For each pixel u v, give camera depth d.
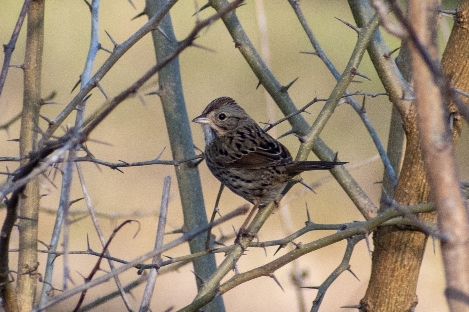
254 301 15.05
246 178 10.36
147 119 18.73
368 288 8.02
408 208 6.91
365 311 7.98
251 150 10.36
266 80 8.68
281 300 15.05
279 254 15.92
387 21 3.50
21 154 7.10
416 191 7.54
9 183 5.57
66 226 4.72
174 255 15.86
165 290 15.48
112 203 16.47
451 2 22.78
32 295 7.05
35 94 7.15
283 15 22.11
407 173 7.59
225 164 10.59
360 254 16.08
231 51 20.97
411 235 7.57
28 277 7.05
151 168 17.66
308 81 19.83
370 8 8.13
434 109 3.45
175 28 21.23
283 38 21.20
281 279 15.19
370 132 8.45
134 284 8.26
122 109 18.80
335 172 8.38
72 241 15.42
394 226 7.61
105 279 5.08
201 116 11.30
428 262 14.45
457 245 3.38
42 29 7.18
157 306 15.00
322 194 17.53
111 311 14.39
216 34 21.33
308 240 16.52
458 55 7.17
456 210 3.40
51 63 19.55
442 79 3.42
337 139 18.70
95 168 17.33
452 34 7.25
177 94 9.18
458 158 18.70
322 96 19.39
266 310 14.81
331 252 16.14
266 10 22.19
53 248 7.25
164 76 9.16
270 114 8.81
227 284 6.61
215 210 6.71
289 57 20.56
